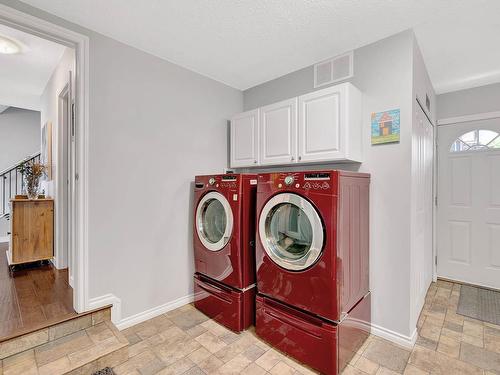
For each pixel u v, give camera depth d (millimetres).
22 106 4242
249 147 2648
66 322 1781
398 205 1960
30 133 4797
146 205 2262
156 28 1941
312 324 1679
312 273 1668
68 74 2355
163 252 2381
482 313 2369
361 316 1917
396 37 1989
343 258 1662
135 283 2188
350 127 1967
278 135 2371
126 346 1705
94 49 1954
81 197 1882
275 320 1878
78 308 1867
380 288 2035
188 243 2582
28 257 2766
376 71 2082
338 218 1600
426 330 2107
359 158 2098
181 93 2533
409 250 1912
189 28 1944
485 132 2926
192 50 2258
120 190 2100
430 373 1625
